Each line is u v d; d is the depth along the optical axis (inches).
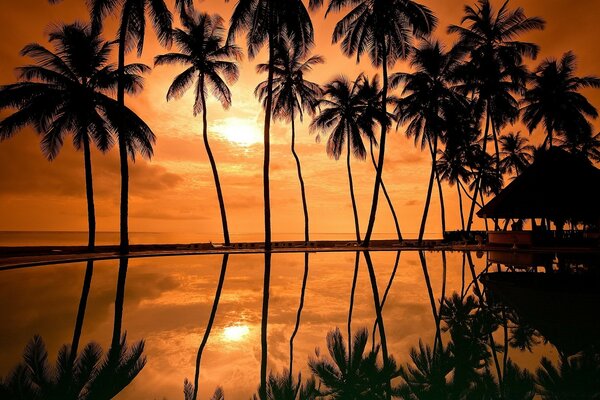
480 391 148.6
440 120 1090.1
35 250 691.4
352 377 162.2
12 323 242.2
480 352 192.5
